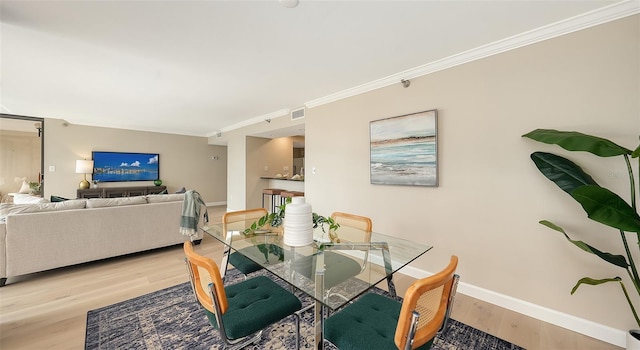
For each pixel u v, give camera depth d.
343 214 2.47
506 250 2.18
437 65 2.53
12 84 3.17
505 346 1.73
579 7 1.70
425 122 2.61
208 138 7.75
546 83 1.97
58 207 2.95
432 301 1.09
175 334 1.85
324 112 3.78
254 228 2.14
